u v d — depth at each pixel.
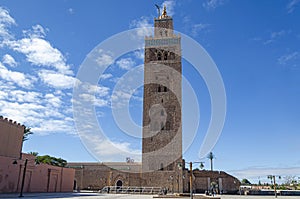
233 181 74.69
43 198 29.77
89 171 71.50
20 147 42.44
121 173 68.25
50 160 70.75
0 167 36.00
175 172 61.34
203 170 74.81
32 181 43.69
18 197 30.19
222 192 72.44
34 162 44.91
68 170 56.50
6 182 37.12
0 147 37.81
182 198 37.75
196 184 73.06
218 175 74.31
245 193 69.94
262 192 76.19
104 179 69.69
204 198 37.31
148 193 59.38
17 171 39.75
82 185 70.94
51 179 49.66
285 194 74.81
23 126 43.81
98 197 35.88
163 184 60.94
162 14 75.06
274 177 52.94
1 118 38.41
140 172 67.12
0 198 27.92
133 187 63.09
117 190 62.53
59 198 30.48
